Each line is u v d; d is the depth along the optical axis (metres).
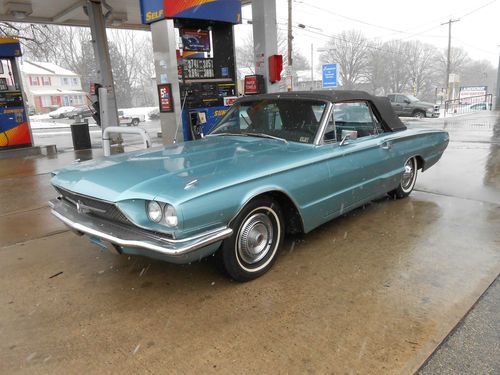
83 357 2.37
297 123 3.98
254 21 8.11
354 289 3.04
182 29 7.01
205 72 7.42
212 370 2.22
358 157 4.03
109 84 11.87
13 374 2.24
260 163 3.20
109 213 2.88
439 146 5.73
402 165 4.87
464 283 3.09
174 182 2.76
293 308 2.81
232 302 2.91
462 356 2.29
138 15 13.68
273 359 2.29
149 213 2.65
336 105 3.97
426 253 3.64
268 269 3.35
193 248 2.59
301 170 3.39
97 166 3.37
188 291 3.10
